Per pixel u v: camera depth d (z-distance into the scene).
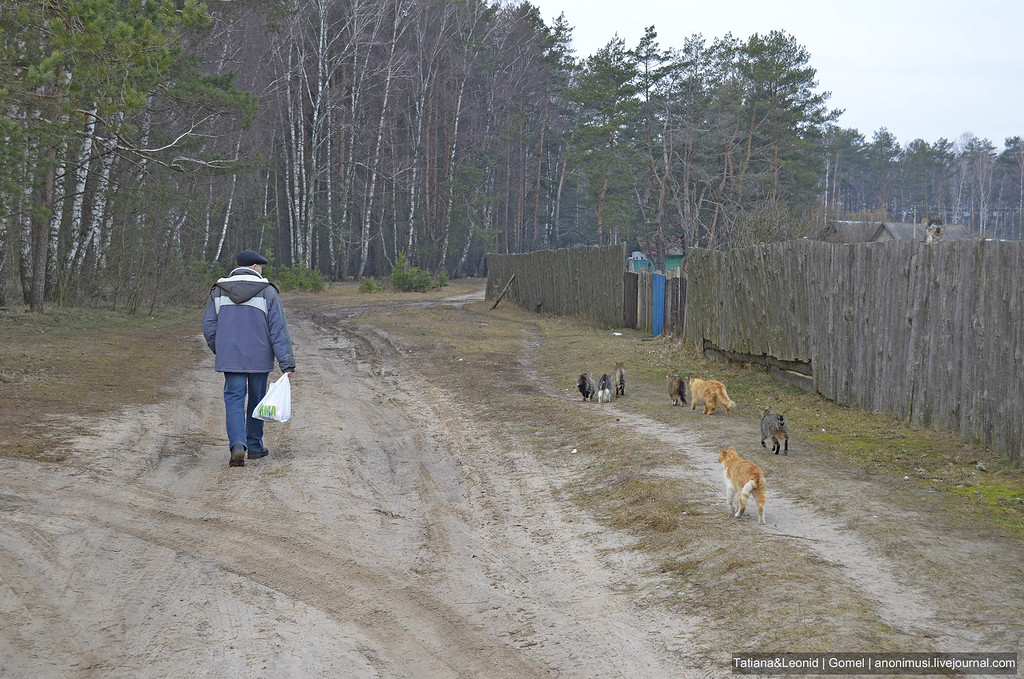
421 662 4.12
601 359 16.48
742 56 55.84
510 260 37.03
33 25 12.12
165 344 18.94
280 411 8.01
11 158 14.29
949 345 8.42
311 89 56.62
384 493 7.40
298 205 51.88
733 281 14.95
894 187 118.56
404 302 37.50
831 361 11.16
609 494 7.08
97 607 4.63
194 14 12.99
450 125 64.06
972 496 6.52
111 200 25.97
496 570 5.49
